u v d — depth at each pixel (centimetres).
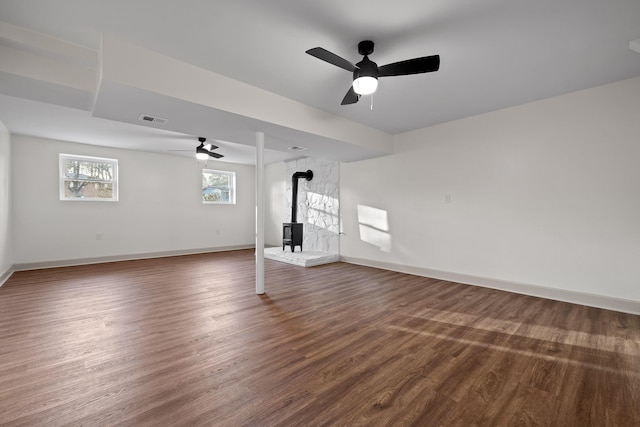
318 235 682
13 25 217
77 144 568
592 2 194
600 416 154
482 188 421
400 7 198
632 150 310
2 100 351
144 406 160
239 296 368
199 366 202
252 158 734
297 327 271
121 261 612
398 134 521
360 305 337
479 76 302
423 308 327
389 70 233
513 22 215
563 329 270
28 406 159
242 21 213
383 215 548
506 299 362
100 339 243
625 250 315
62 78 258
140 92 255
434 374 194
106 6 196
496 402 166
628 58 268
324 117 403
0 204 425
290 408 160
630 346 235
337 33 228
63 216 556
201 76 282
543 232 369
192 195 730
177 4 195
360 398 169
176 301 346
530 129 377
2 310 313
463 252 442
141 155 648
